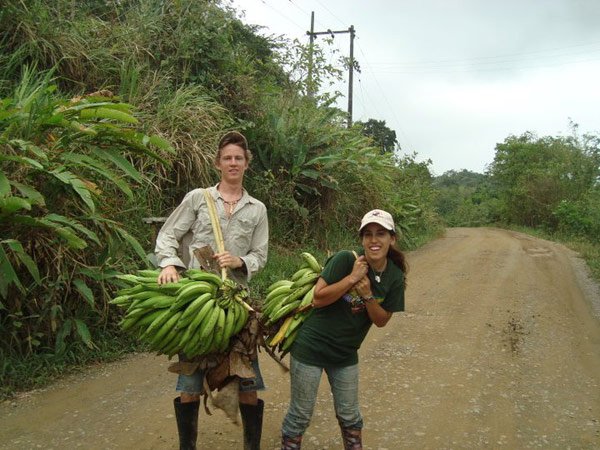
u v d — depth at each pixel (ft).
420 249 54.80
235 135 11.26
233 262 10.65
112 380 16.10
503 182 126.21
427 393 15.99
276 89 38.17
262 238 11.54
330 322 10.08
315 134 37.96
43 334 16.40
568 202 94.22
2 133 16.31
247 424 10.79
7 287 15.20
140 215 21.38
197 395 10.53
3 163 15.93
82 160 16.78
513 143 123.54
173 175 25.85
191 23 31.40
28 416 13.53
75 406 14.23
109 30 28.50
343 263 9.84
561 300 29.89
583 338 22.48
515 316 25.76
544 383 17.10
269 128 35.70
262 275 27.68
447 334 22.41
